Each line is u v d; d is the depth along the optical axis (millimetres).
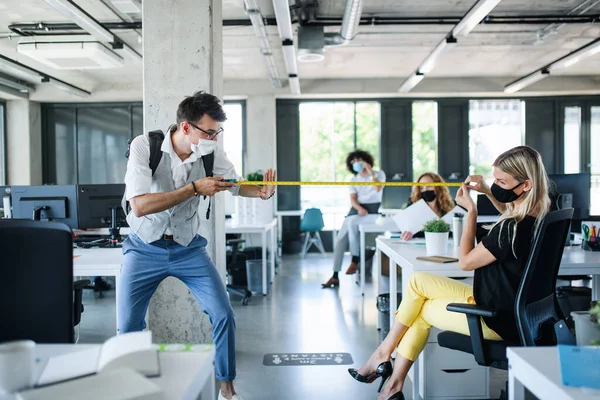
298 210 9555
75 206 4109
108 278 6219
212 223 3281
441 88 9078
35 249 1532
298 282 6348
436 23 5816
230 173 2605
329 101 9602
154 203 2148
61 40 6168
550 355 1164
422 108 9547
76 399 900
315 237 9492
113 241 3850
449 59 7773
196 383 1124
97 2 5199
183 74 3229
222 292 2422
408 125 9523
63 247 1547
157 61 3232
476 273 2117
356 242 6199
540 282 2039
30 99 9141
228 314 2395
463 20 5008
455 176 9484
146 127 3236
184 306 3254
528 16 5719
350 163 6379
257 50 7148
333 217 9211
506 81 9039
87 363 1112
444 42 5730
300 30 5668
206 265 2418
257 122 9203
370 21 5789
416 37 6605
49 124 9609
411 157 9516
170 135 2318
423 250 3244
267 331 4141
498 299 2035
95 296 5566
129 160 2266
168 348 1290
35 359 1093
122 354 1088
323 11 5520
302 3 5246
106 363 1071
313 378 3102
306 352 3598
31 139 9227
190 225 2391
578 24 6051
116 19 5676
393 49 7180
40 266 1532
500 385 2945
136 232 2348
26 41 6199
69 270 1552
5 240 1514
